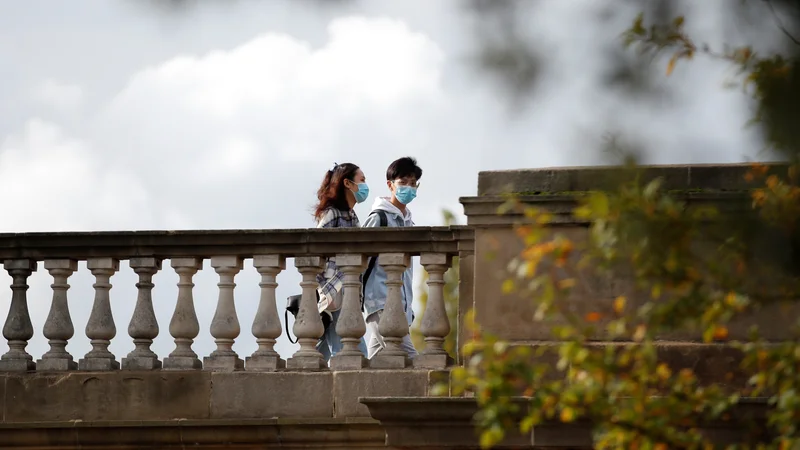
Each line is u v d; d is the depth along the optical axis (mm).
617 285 15570
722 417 13781
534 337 15797
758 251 10578
